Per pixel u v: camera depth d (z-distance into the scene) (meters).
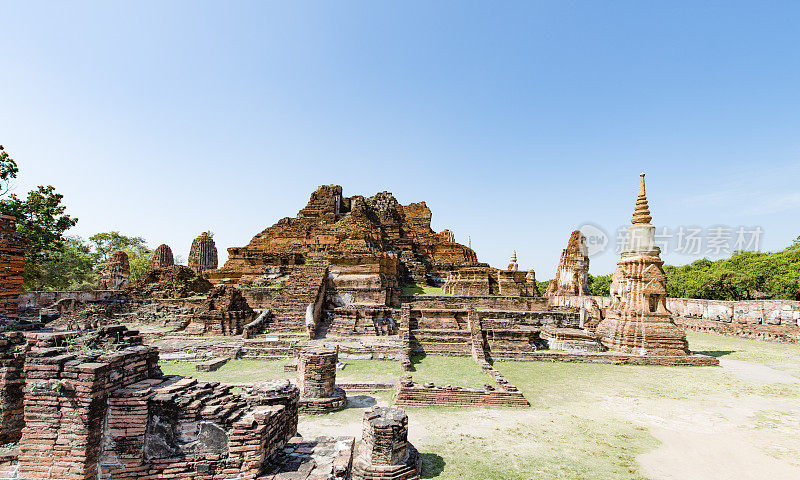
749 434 11.39
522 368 19.14
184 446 7.39
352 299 27.81
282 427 8.46
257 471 7.25
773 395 15.09
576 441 10.83
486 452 10.13
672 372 18.69
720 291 43.91
